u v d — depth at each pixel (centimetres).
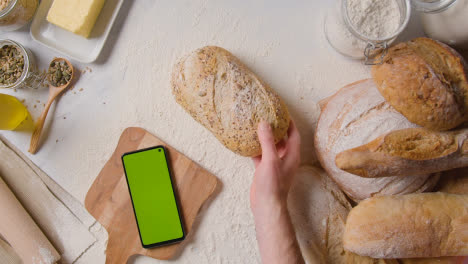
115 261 74
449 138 60
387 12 63
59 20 73
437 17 65
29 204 76
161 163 74
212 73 67
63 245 76
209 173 74
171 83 71
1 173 76
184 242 75
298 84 74
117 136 77
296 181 70
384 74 62
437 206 61
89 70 76
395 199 62
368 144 61
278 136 67
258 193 64
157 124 76
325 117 68
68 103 77
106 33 75
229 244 75
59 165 77
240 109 66
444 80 59
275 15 75
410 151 60
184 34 76
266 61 75
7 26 74
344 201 69
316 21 74
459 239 60
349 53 71
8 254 76
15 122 74
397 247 61
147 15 76
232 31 75
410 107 61
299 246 67
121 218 75
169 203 73
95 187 75
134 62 76
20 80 74
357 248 62
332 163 67
